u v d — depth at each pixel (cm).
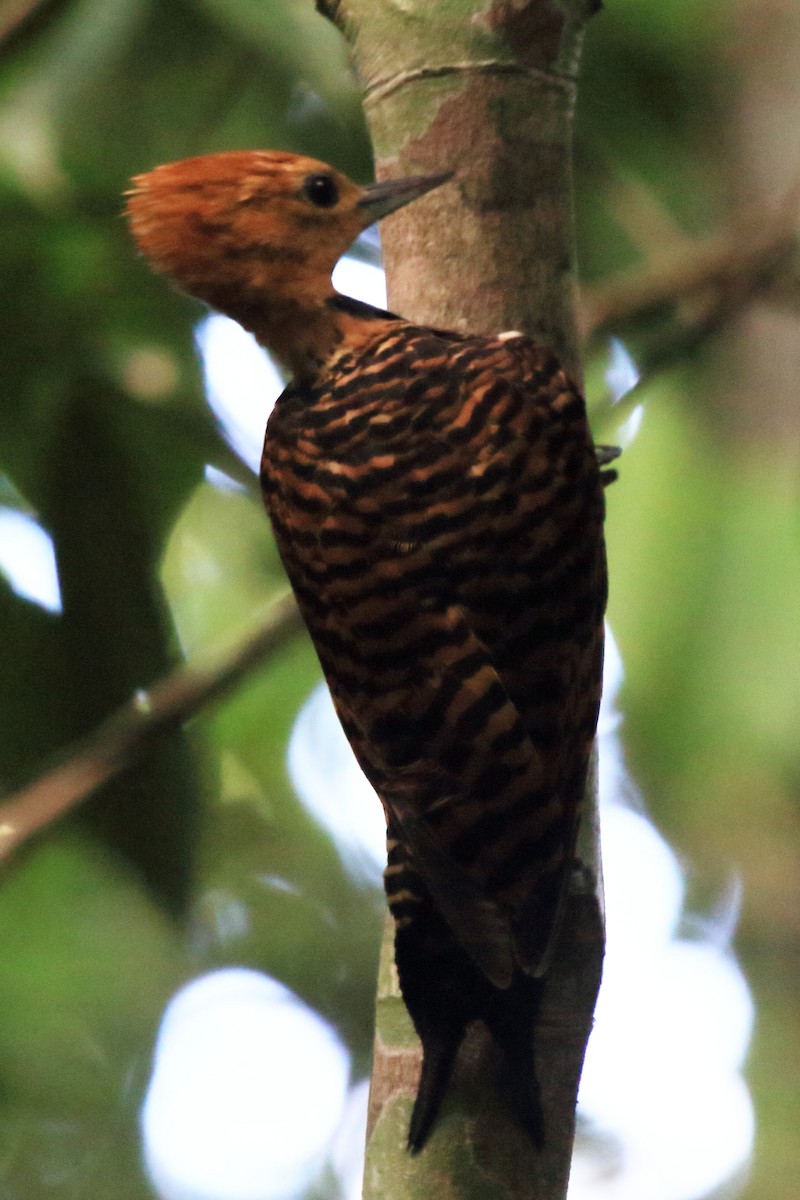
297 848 707
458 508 537
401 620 536
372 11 542
